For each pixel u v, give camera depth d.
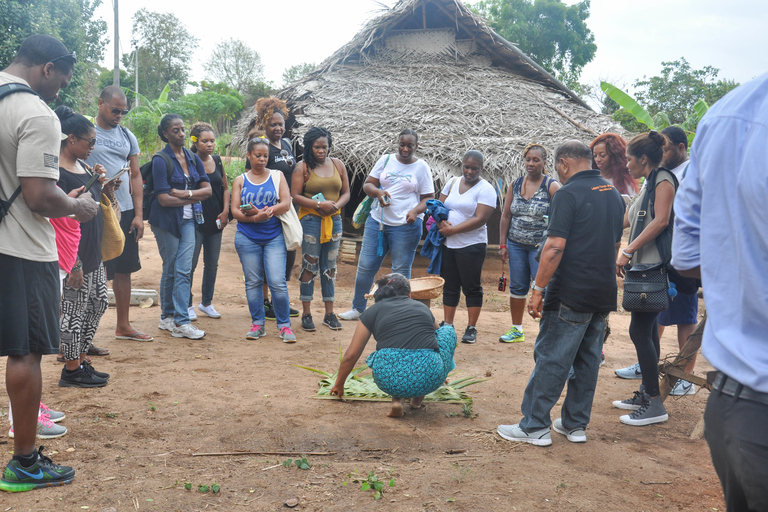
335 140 10.80
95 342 5.49
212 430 3.64
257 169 5.91
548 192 5.96
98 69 57.16
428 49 14.51
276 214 5.85
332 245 6.53
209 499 2.78
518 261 6.20
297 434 3.64
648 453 3.58
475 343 6.33
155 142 22.22
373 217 6.75
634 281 4.03
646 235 4.02
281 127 7.06
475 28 14.28
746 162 1.50
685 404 4.59
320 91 12.84
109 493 2.79
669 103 37.28
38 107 2.62
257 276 6.00
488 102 12.80
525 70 14.71
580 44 36.56
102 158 5.13
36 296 2.73
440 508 2.75
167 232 5.69
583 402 3.68
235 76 63.41
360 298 7.07
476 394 4.62
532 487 3.00
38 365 2.79
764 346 1.51
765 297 1.49
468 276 6.23
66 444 3.31
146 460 3.18
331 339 6.15
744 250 1.52
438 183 11.11
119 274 5.50
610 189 3.54
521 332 6.47
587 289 3.41
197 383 4.52
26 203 2.63
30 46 2.78
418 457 3.38
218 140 27.06
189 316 6.47
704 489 3.07
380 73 13.81
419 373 3.87
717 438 1.59
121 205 5.33
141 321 6.45
